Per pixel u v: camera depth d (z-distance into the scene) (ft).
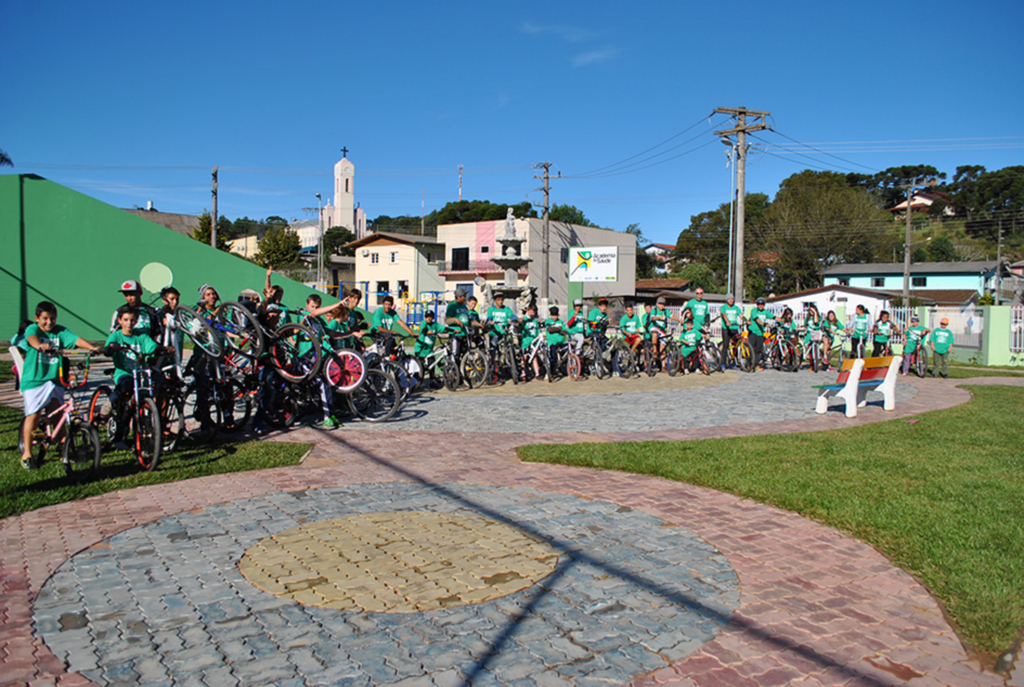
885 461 23.66
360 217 347.15
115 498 19.45
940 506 18.47
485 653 10.94
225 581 13.73
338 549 15.55
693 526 17.37
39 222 70.44
